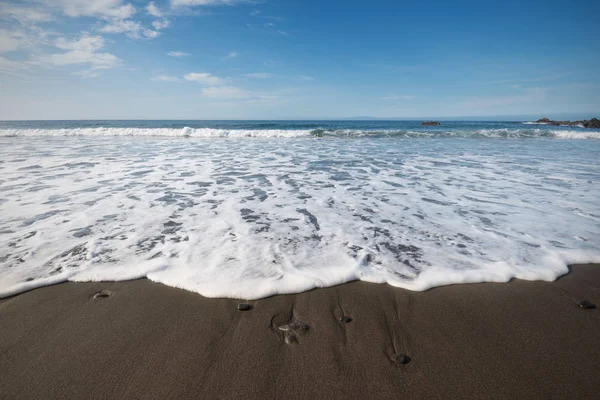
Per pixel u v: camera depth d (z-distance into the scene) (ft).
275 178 20.54
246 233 11.38
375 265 9.21
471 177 21.42
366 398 5.06
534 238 11.15
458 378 5.44
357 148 39.34
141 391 5.13
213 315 7.04
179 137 57.72
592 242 10.80
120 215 13.07
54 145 40.32
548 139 59.72
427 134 63.67
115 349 6.04
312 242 10.70
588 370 5.62
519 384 5.32
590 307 7.44
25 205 14.19
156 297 7.68
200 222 12.41
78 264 9.04
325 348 6.10
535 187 18.65
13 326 6.64
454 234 11.51
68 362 5.72
